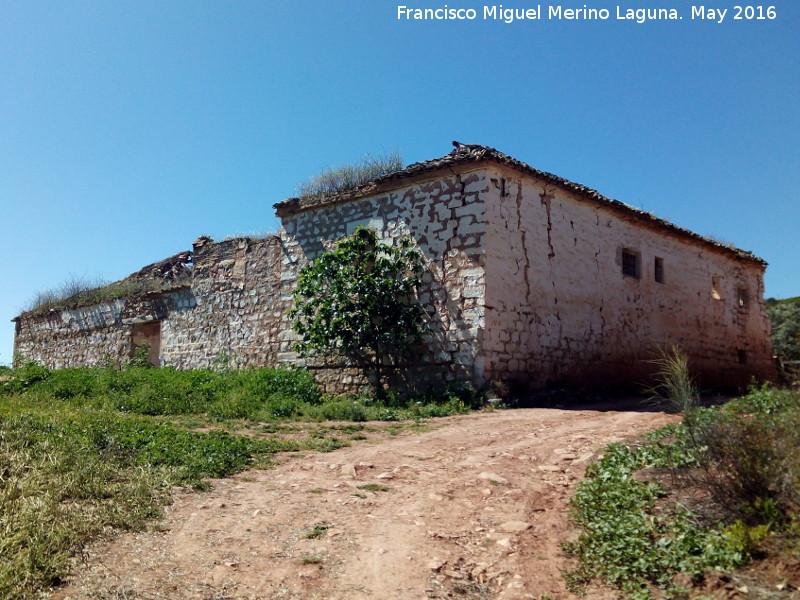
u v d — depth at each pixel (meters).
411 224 13.31
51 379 12.31
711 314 18.97
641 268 16.36
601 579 4.10
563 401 12.20
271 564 4.20
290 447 7.57
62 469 5.47
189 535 4.61
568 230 14.16
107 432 7.04
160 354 19.39
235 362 16.97
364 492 5.75
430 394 12.02
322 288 14.20
